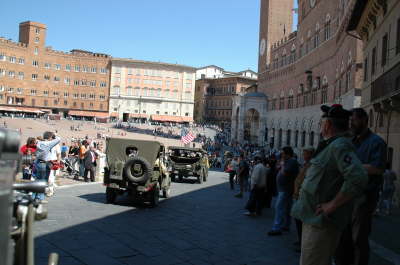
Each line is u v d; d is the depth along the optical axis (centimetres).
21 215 282
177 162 2861
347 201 443
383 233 1262
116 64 13988
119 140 1545
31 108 12875
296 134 6259
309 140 5578
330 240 468
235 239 1077
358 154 711
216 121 15012
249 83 14512
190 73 14775
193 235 1085
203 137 9500
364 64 2906
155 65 14325
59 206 1344
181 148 2828
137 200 1661
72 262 777
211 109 15338
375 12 2450
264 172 1468
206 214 1432
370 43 2680
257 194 1477
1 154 182
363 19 2698
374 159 688
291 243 1071
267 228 1257
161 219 1272
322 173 475
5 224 185
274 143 7562
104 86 14000
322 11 5191
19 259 281
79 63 13688
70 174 2466
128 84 14112
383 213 1738
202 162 2841
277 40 8606
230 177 2431
